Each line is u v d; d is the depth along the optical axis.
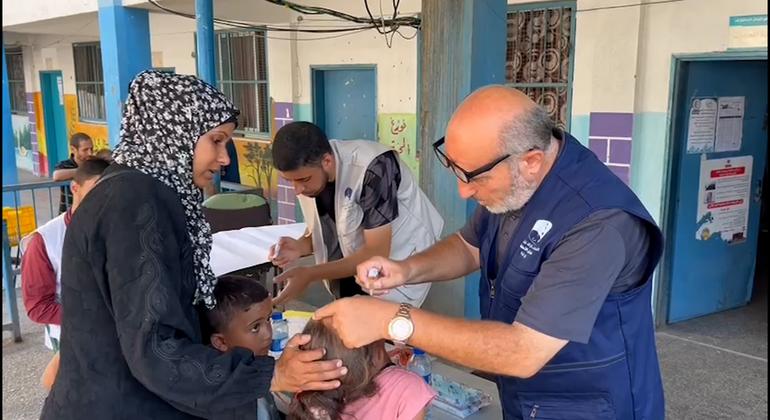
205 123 1.40
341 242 2.61
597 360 1.49
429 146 3.22
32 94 13.25
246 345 1.63
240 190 6.02
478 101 1.40
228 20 7.36
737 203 5.02
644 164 4.69
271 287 4.04
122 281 1.22
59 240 2.66
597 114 4.79
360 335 1.41
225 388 1.24
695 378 3.96
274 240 3.65
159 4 5.86
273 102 7.82
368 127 7.02
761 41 3.97
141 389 1.30
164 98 1.37
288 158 2.25
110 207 1.24
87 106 11.80
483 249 1.71
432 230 2.72
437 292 3.44
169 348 1.21
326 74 7.32
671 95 4.46
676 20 4.36
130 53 6.05
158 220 1.27
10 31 9.15
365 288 1.74
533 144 1.38
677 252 4.80
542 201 1.46
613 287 1.47
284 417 2.02
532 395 1.58
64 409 1.30
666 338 4.62
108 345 1.28
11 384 3.81
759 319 5.00
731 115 4.78
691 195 4.74
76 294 1.29
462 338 1.34
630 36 4.52
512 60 5.45
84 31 9.25
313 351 1.40
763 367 4.10
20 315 4.97
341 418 1.50
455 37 3.04
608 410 1.51
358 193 2.39
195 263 1.46
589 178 1.44
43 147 13.28
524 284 1.50
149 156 1.38
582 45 4.81
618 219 1.39
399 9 6.21
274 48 7.63
